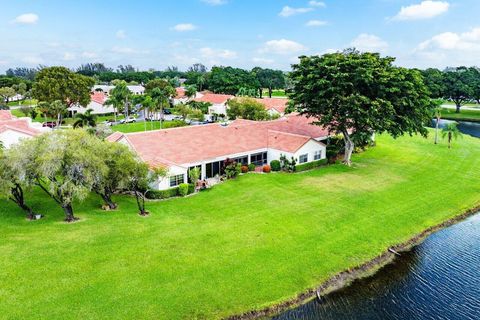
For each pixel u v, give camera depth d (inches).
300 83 2336.4
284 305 1065.5
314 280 1178.6
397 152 2802.7
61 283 1060.5
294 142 2295.8
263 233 1418.6
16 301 978.7
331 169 2293.3
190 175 1850.4
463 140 3361.2
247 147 2265.0
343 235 1450.5
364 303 1094.4
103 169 1419.8
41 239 1283.2
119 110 4763.8
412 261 1331.2
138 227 1416.1
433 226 1603.1
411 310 1069.1
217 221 1505.9
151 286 1077.1
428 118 2529.5
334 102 2224.4
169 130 2229.3
